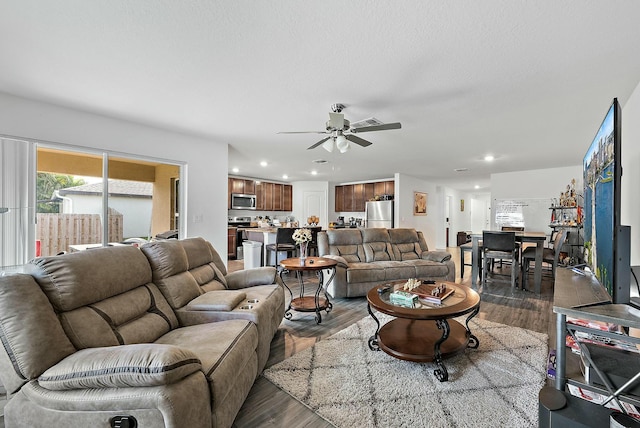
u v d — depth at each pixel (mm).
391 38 1788
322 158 5500
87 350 1271
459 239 10414
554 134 3734
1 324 1206
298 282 4961
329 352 2420
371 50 1923
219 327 1895
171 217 3953
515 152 4777
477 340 2490
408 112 2998
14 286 1252
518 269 5676
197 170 4094
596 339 1682
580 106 2801
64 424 1151
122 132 3406
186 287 2238
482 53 1937
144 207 3723
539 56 1962
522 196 6605
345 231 4719
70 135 3053
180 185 3994
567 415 1133
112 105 2951
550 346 2516
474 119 3193
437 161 5641
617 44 1809
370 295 2484
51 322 1293
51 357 1234
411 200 7766
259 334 2053
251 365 1865
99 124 3242
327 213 8914
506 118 3152
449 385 1954
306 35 1776
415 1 1476
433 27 1677
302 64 2115
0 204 2695
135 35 1805
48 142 2924
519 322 3105
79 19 1653
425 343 2283
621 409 1190
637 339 1208
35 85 2516
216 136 4043
